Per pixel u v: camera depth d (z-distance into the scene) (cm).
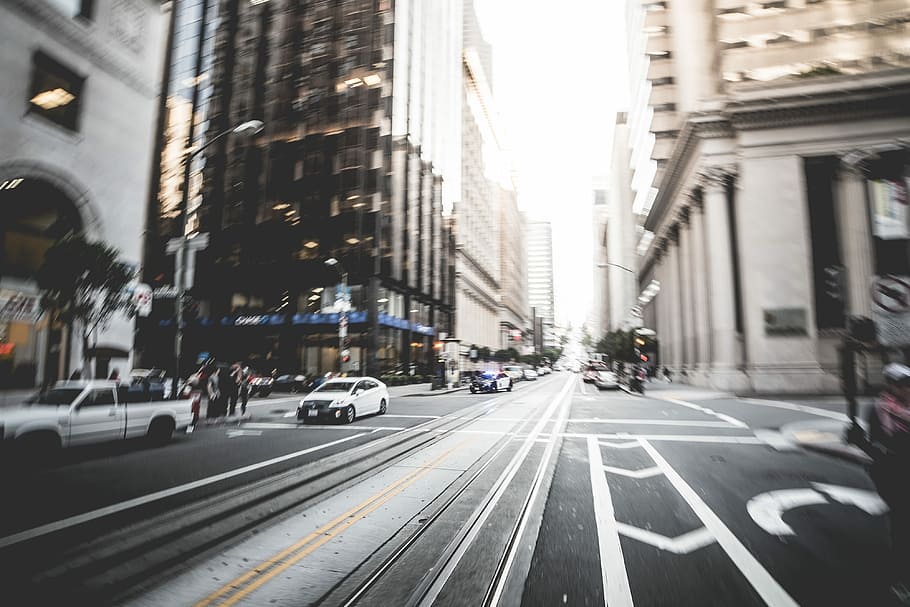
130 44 1827
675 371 4544
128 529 554
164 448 1100
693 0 3741
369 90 4388
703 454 1004
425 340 5359
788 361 2703
